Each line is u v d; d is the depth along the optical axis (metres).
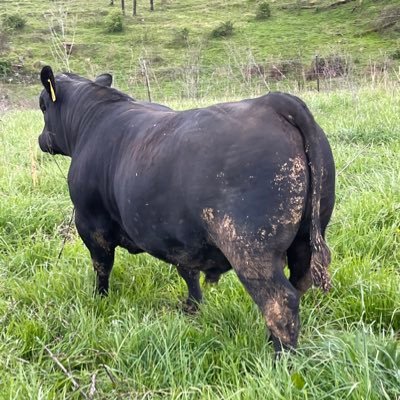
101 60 34.19
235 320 3.96
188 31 44.59
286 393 2.89
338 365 3.09
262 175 3.06
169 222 3.47
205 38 41.47
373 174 6.30
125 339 3.72
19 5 46.94
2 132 11.62
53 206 6.58
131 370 3.55
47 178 7.59
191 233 3.39
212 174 3.16
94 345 3.84
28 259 5.39
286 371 3.01
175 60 34.88
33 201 6.58
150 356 3.58
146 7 57.16
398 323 3.90
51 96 4.89
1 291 4.82
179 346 3.60
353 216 5.45
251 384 3.05
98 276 4.65
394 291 4.03
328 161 3.41
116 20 44.47
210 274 3.70
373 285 4.16
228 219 3.12
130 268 5.07
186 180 3.27
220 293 4.41
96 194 4.32
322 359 3.20
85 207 4.42
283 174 3.06
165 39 42.00
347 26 43.69
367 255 4.67
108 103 4.51
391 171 6.32
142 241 3.78
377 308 3.98
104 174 4.19
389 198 5.50
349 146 7.71
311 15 48.12
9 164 8.49
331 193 3.48
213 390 3.29
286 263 3.70
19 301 4.51
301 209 3.13
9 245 5.71
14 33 36.84
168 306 4.53
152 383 3.38
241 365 3.44
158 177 3.44
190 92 15.31
